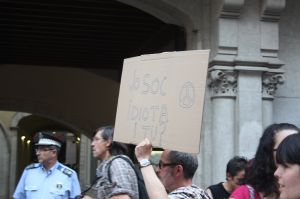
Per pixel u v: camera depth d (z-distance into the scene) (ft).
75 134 122.42
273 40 25.00
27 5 34.53
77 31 40.75
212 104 24.91
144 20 36.68
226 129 24.41
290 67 26.78
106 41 44.04
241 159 16.60
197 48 25.93
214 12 25.26
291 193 6.27
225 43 24.35
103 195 13.71
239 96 24.34
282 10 24.91
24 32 41.57
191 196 9.93
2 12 35.99
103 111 59.72
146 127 10.86
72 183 18.17
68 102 60.39
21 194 18.15
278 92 26.43
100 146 14.71
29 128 109.70
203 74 9.80
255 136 24.29
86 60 53.93
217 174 24.31
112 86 59.41
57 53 50.42
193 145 9.65
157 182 9.71
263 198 9.63
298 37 27.02
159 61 10.91
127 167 13.60
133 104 11.46
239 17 24.67
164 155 10.64
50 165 18.08
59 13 35.91
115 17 36.40
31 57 53.21
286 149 6.33
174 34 32.91
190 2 25.89
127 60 11.95
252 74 24.54
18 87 59.93
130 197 13.28
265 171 9.61
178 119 10.07
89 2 33.42
